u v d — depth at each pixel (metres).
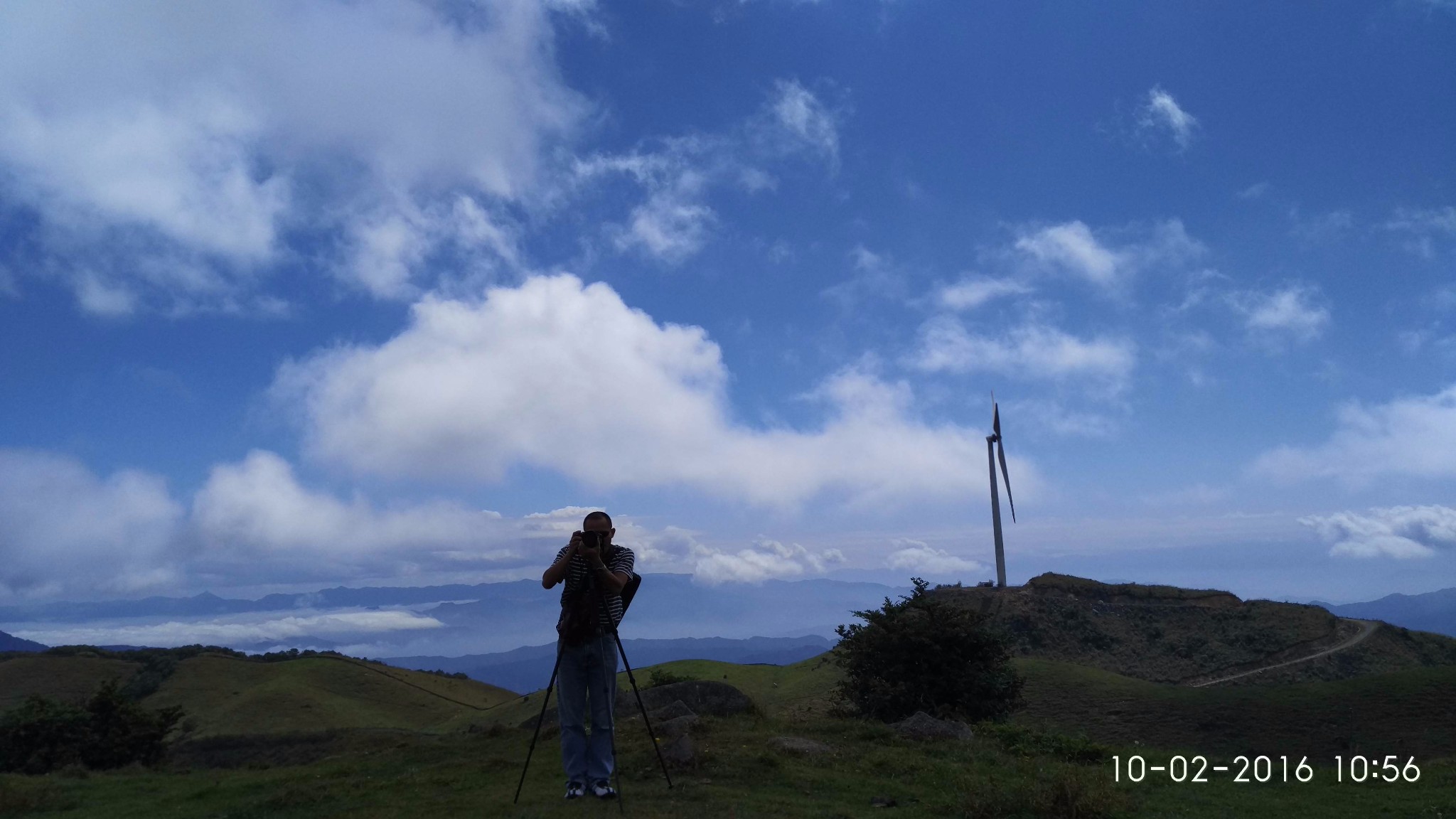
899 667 28.50
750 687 59.12
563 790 9.07
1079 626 76.62
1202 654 70.75
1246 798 10.85
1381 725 37.53
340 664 111.88
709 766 10.50
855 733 14.45
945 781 10.74
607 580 8.44
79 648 105.69
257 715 86.00
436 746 14.31
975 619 30.16
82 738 34.62
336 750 16.81
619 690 17.52
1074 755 13.92
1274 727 39.62
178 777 15.76
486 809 8.14
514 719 63.00
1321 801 10.69
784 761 11.27
